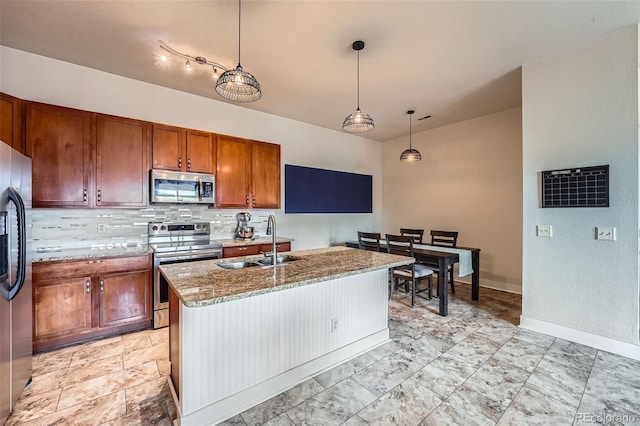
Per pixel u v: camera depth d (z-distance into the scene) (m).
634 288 2.34
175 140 3.32
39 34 2.48
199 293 1.47
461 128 4.86
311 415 1.72
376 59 2.87
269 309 1.90
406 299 3.92
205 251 3.26
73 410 1.76
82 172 2.76
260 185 4.07
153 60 2.91
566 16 2.22
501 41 2.56
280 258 2.56
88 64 2.99
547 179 2.77
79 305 2.57
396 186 5.95
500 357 2.38
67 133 2.70
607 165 2.44
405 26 2.36
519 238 4.18
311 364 2.11
